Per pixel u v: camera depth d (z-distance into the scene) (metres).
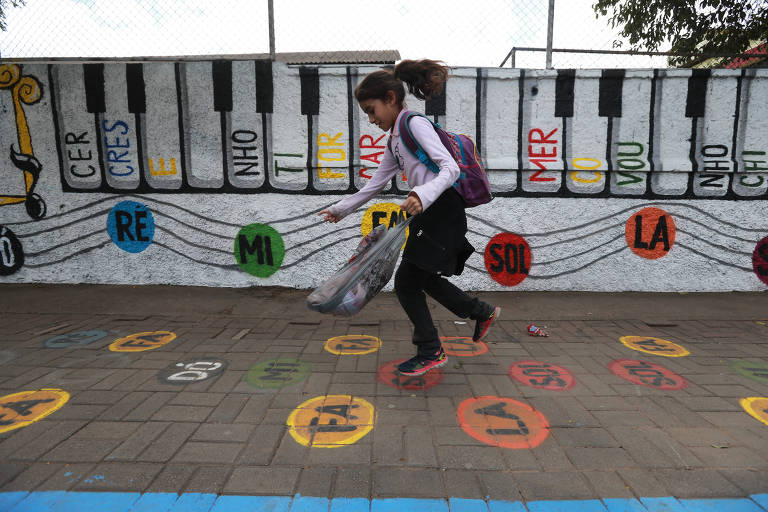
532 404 2.15
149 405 2.09
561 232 4.46
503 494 1.48
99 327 3.37
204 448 1.73
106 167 4.41
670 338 3.24
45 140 4.39
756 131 4.29
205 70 4.28
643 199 4.40
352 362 2.70
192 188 4.43
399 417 2.00
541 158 4.37
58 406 2.06
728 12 4.98
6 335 3.16
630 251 4.48
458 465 1.64
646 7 5.31
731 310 3.93
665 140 4.33
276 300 4.15
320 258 4.50
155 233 4.49
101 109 4.34
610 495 1.48
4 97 4.34
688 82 4.25
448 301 2.42
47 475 1.54
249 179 4.41
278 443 1.77
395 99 2.18
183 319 3.60
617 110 4.30
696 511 1.40
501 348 3.01
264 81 4.29
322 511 1.39
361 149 4.36
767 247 4.43
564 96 4.30
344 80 4.29
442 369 2.61
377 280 2.11
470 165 2.18
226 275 4.53
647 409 2.10
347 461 1.65
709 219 4.42
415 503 1.43
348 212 2.48
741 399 2.21
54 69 4.30
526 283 4.54
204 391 2.25
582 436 1.85
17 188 4.45
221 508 1.40
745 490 1.50
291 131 4.35
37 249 4.52
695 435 1.86
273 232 4.47
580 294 4.44
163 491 1.47
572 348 3.01
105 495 1.45
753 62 4.96
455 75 4.27
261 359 2.74
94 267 4.53
